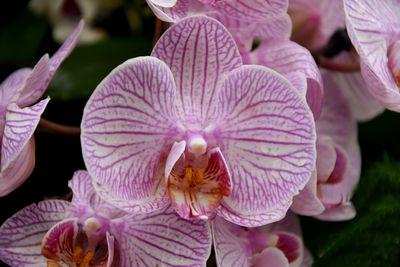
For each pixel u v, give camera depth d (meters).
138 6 0.60
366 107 0.55
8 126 0.45
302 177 0.44
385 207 0.50
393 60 0.49
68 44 0.47
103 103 0.43
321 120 0.52
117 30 0.61
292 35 0.52
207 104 0.45
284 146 0.44
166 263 0.45
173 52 0.44
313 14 0.52
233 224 0.47
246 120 0.45
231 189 0.44
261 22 0.47
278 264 0.47
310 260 0.51
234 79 0.44
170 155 0.44
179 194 0.44
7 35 0.60
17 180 0.46
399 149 0.56
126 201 0.44
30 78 0.45
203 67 0.45
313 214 0.47
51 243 0.45
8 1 0.60
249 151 0.45
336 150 0.50
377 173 0.52
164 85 0.44
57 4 0.60
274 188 0.45
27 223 0.46
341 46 0.53
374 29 0.48
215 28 0.44
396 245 0.51
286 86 0.44
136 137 0.44
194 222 0.45
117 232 0.46
